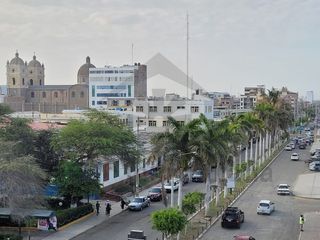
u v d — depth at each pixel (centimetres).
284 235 4000
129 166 5316
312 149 10931
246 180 7012
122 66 17550
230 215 4250
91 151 4856
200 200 4622
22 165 3575
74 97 17412
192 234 3966
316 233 4050
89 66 18788
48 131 5156
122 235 3978
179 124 4078
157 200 5541
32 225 4075
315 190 6309
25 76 18225
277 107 10181
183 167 3994
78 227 4247
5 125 5138
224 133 4500
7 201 3506
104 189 5738
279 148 11875
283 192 6016
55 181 4628
